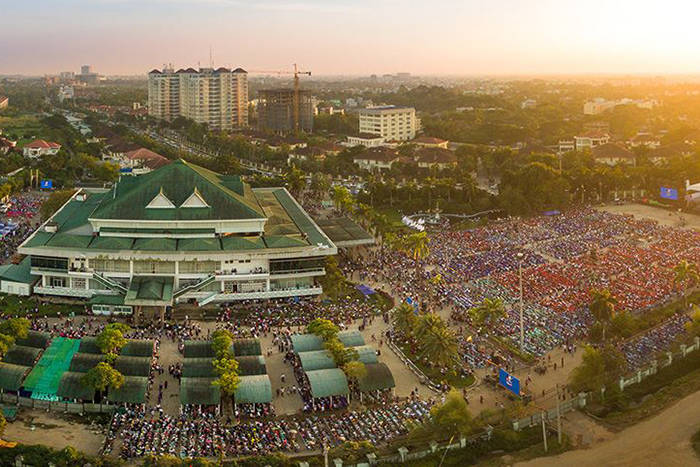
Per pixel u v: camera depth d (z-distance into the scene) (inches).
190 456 5369.1
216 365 6437.0
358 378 6432.1
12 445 5467.5
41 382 6358.3
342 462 5398.6
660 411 6358.3
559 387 6742.1
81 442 5674.2
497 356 7283.5
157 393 6466.5
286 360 7209.6
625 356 7303.2
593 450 5757.9
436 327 7101.4
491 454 5738.2
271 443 5600.4
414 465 5482.3
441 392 6643.7
